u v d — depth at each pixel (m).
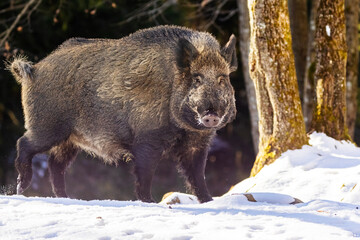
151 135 11.19
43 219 7.31
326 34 14.56
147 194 11.34
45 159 28.06
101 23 26.95
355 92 20.23
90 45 12.41
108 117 11.73
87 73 12.04
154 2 23.42
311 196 11.36
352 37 19.73
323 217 7.76
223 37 28.53
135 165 11.40
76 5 25.67
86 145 12.46
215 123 9.79
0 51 23.19
